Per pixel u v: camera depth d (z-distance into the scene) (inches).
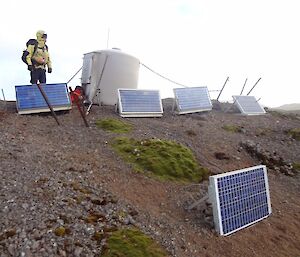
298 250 180.7
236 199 187.6
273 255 170.7
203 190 208.1
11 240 129.2
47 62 343.3
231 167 247.0
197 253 154.1
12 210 143.7
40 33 333.1
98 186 179.6
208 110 368.8
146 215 167.8
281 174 263.4
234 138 296.5
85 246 135.0
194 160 238.8
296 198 234.7
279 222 202.2
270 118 379.9
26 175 171.2
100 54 359.3
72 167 192.9
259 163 268.7
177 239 158.1
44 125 263.6
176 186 205.5
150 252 139.9
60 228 138.9
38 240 131.6
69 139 240.4
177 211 183.6
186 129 298.2
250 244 174.4
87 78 370.6
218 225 173.8
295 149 303.9
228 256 160.4
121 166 211.2
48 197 157.1
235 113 386.6
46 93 300.0
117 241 140.3
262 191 208.8
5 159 184.2
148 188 195.5
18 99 288.7
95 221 149.8
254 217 196.1
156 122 310.5
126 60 364.5
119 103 313.9
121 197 175.8
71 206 154.9
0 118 264.1
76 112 311.3
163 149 235.1
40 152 204.7
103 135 255.1
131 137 257.1
